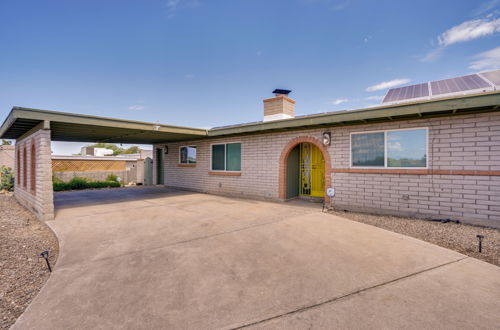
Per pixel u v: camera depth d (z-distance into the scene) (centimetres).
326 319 246
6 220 673
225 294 297
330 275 341
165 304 277
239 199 995
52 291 307
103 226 603
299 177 1002
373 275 339
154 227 592
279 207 816
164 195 1137
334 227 571
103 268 372
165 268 370
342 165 762
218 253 427
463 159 578
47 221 649
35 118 623
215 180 1151
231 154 1088
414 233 519
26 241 503
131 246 466
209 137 1151
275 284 319
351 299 282
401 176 662
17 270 373
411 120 647
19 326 239
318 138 811
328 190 746
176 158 1379
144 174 1767
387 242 465
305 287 310
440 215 609
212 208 809
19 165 1023
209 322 245
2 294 306
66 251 442
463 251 420
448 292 292
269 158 941
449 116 595
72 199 1037
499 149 538
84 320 249
